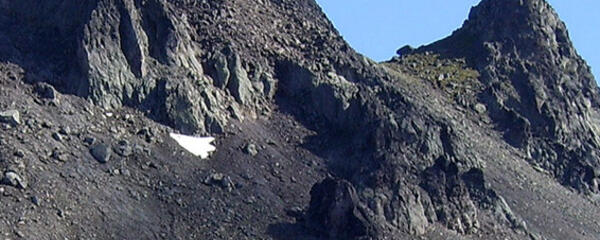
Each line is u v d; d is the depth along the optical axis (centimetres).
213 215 18050
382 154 19612
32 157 18000
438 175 19725
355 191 18462
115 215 17550
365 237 18075
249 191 18750
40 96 19312
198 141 19725
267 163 19600
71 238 16925
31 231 16762
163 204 18050
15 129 18425
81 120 19138
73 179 17900
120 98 19800
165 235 17475
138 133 19388
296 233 18038
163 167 18800
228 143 19850
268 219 18200
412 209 18912
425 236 18762
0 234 16500
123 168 18488
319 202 18338
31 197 17275
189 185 18575
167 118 19862
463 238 19175
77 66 19888
